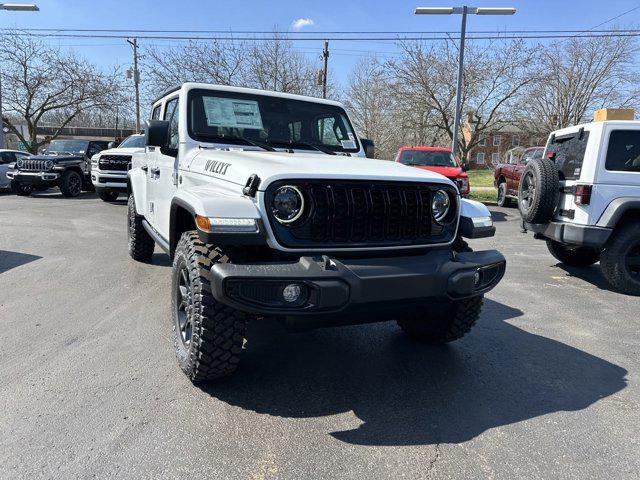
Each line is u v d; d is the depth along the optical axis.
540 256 8.17
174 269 3.34
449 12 15.40
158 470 2.29
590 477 2.35
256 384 3.20
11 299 4.82
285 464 2.38
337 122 4.60
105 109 31.69
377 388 3.21
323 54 26.31
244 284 2.49
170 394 3.01
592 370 3.61
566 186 6.20
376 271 2.68
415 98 26.69
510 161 16.38
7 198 14.63
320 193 2.75
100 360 3.46
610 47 27.78
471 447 2.58
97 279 5.61
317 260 2.67
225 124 4.09
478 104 27.02
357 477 2.30
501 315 4.91
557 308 5.20
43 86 29.08
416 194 2.99
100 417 2.72
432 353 3.84
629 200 5.60
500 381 3.38
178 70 24.28
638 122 5.64
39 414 2.73
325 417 2.83
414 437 2.65
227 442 2.54
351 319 2.77
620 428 2.80
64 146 16.72
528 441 2.65
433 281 2.81
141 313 4.48
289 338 4.07
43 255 6.80
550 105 29.77
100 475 2.24
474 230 3.23
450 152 12.56
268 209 2.65
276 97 4.38
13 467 2.27
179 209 3.37
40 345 3.70
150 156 5.25
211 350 2.86
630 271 5.76
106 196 14.00
